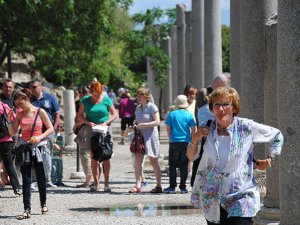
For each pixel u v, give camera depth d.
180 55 62.16
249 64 17.14
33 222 16.41
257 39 17.00
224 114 9.83
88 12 44.94
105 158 21.89
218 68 33.59
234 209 9.75
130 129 22.23
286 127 11.98
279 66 12.09
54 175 23.94
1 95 22.33
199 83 40.47
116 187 23.78
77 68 71.19
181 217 16.80
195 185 10.15
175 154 21.62
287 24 11.87
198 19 40.38
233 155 9.79
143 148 21.73
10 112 17.61
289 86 11.89
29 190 17.09
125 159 36.12
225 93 9.85
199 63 40.53
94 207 18.92
